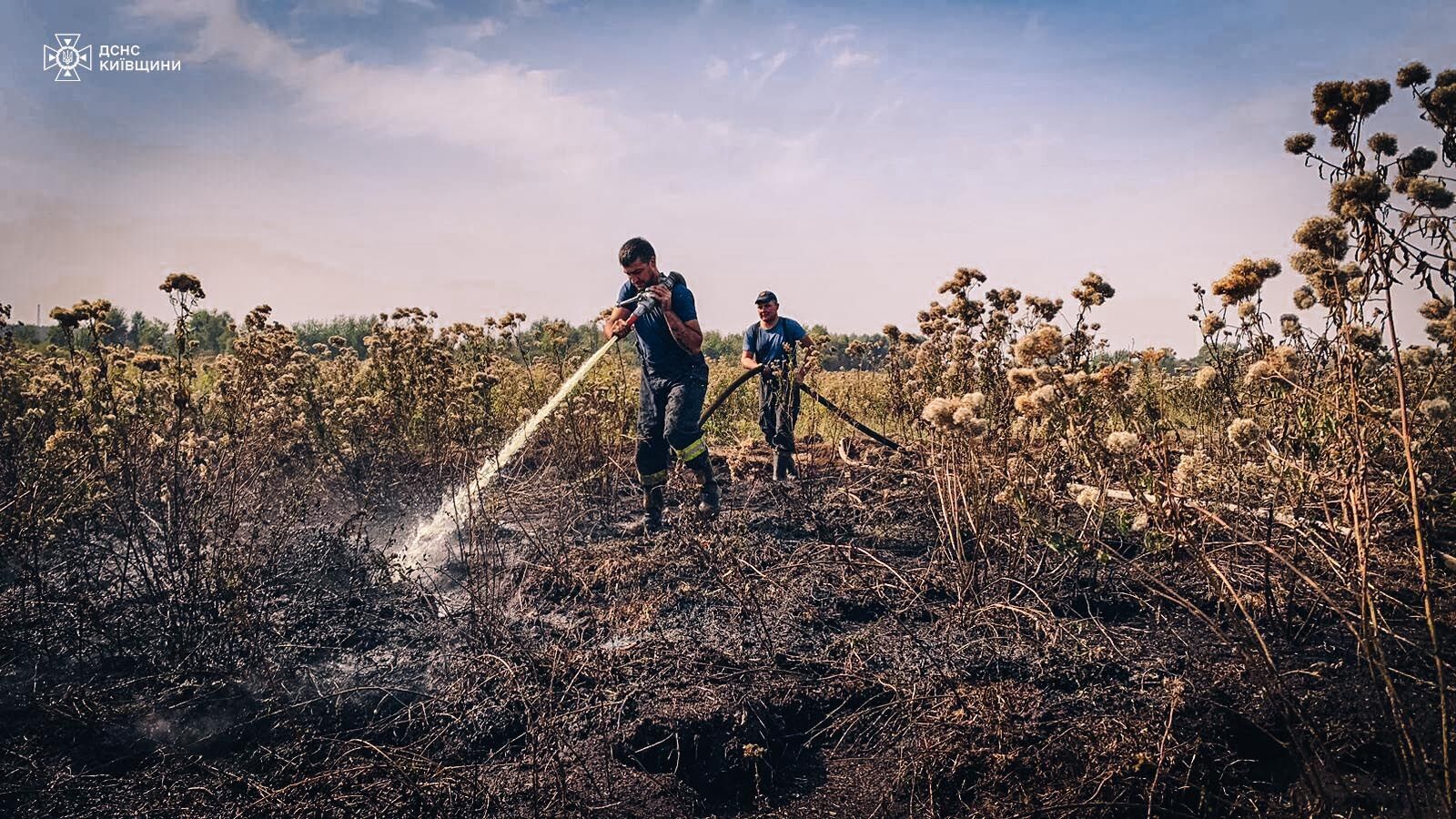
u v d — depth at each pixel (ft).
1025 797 8.75
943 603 12.95
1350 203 8.04
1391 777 8.68
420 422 20.89
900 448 19.95
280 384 18.84
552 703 10.34
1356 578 11.30
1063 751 9.33
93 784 9.11
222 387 18.53
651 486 17.10
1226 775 9.00
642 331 17.07
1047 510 13.76
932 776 9.12
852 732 10.17
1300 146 9.48
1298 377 11.64
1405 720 7.57
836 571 14.16
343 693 10.68
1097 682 10.56
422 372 21.57
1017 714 10.00
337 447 19.42
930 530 16.35
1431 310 8.83
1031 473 13.93
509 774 9.40
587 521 17.75
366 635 12.09
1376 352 10.17
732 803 9.27
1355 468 8.65
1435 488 11.12
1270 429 13.20
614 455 21.80
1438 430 10.77
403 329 21.97
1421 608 11.18
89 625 11.84
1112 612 12.31
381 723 10.21
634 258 16.79
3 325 16.71
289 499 15.98
